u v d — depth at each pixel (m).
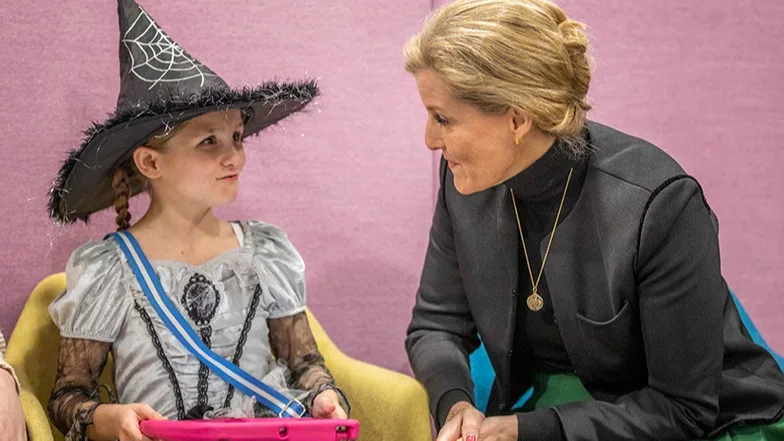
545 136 1.43
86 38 1.85
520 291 1.58
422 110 2.04
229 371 1.53
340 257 2.04
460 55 1.35
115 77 1.87
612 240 1.46
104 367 1.65
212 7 1.91
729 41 2.16
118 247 1.56
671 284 1.43
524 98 1.35
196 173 1.54
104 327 1.52
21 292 1.86
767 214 2.23
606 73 2.11
